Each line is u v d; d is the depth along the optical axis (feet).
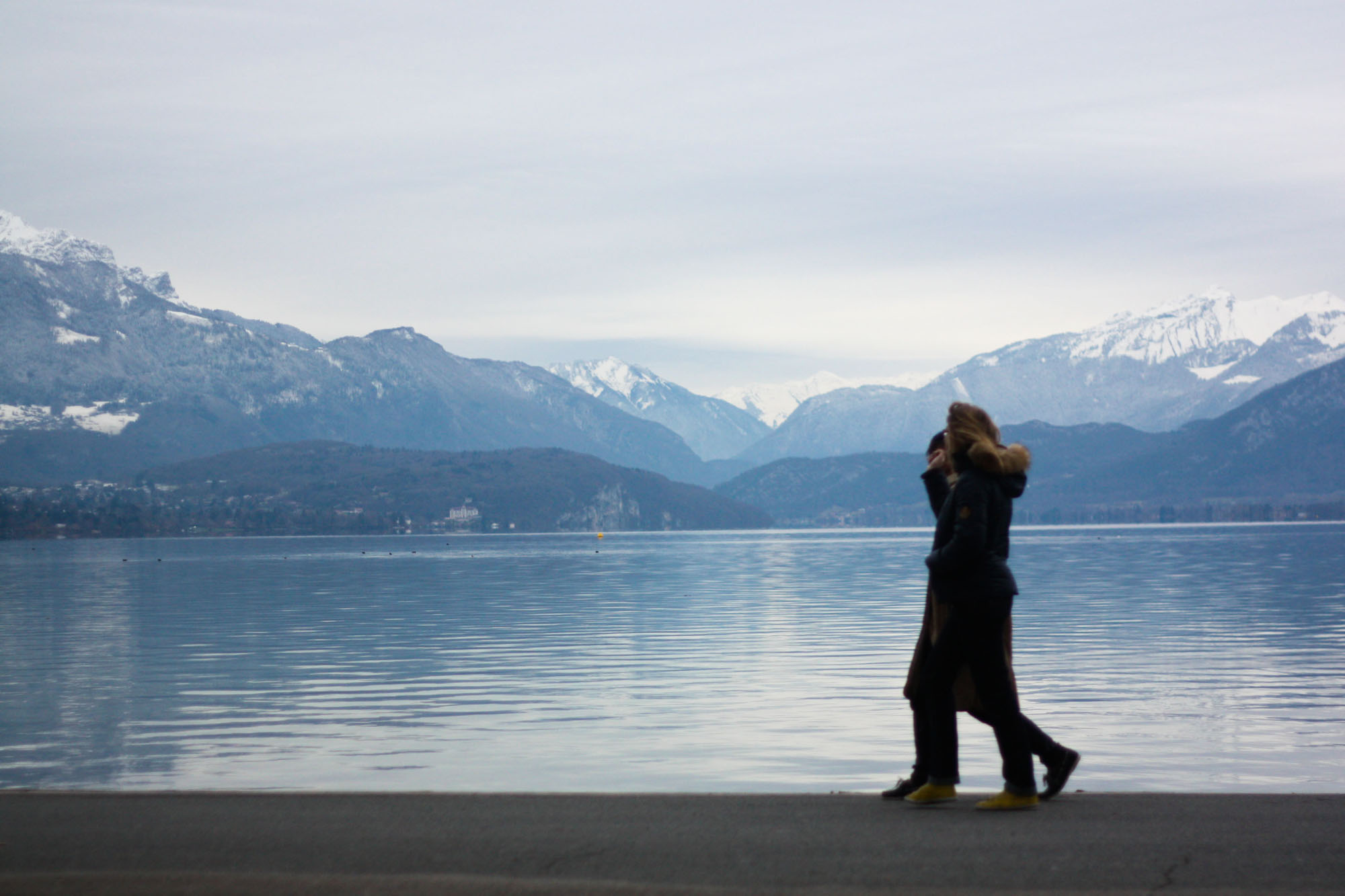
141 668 93.04
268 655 103.60
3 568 402.52
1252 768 49.24
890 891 20.07
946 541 28.27
